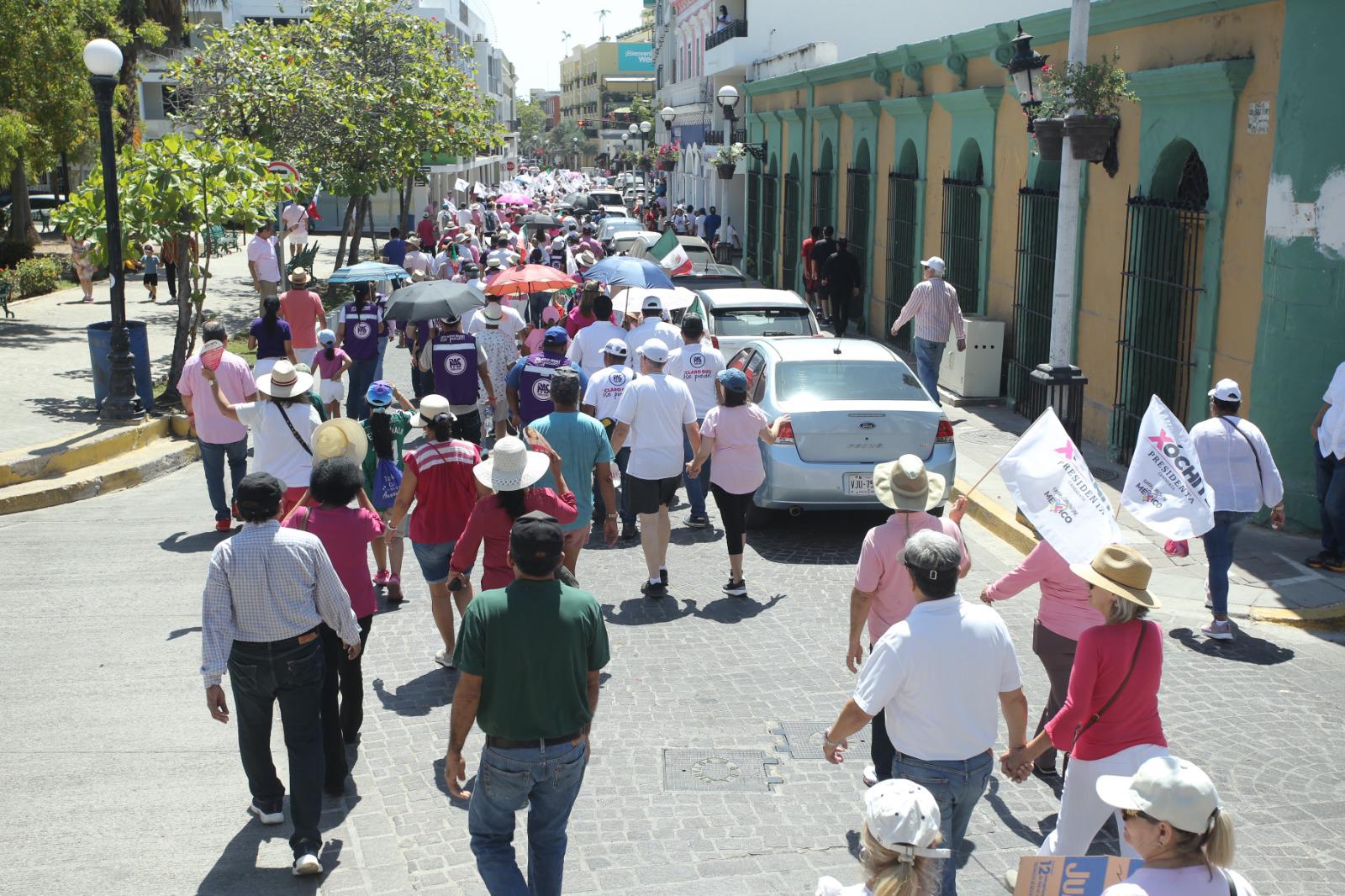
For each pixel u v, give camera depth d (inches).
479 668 180.7
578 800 236.5
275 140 986.7
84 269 1028.5
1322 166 393.7
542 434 316.8
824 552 410.6
